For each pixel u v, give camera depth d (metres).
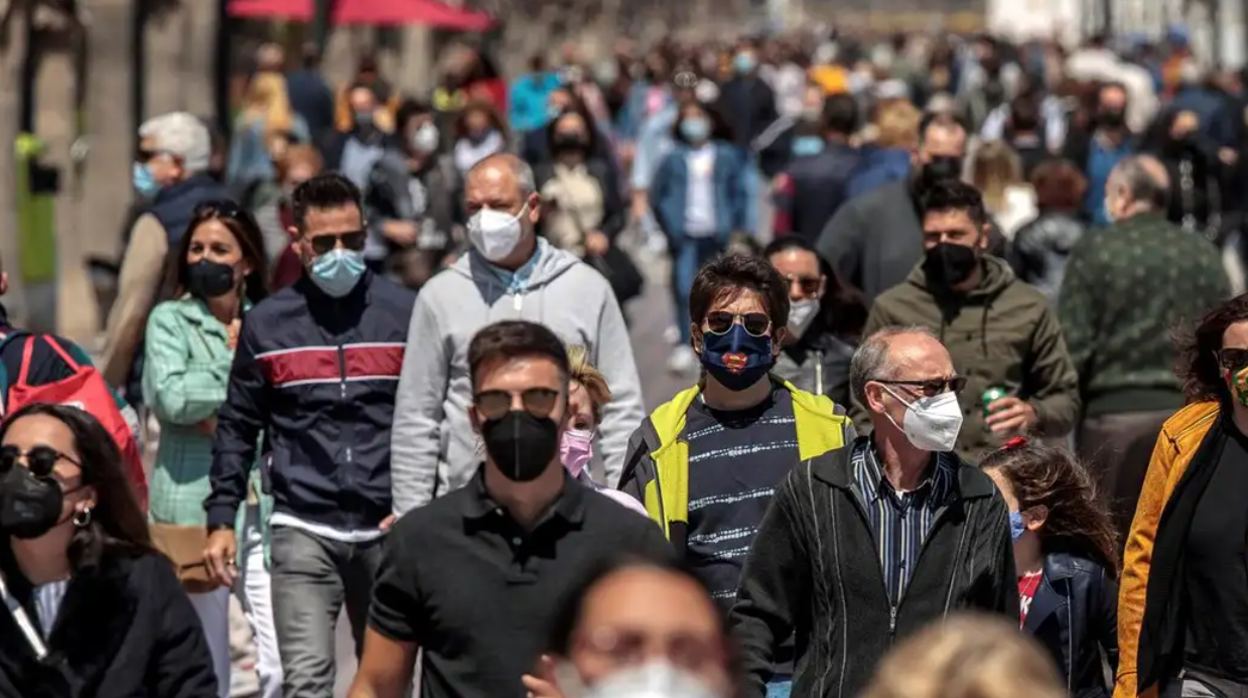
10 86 38.72
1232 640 14.77
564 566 12.00
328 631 17.16
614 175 32.59
